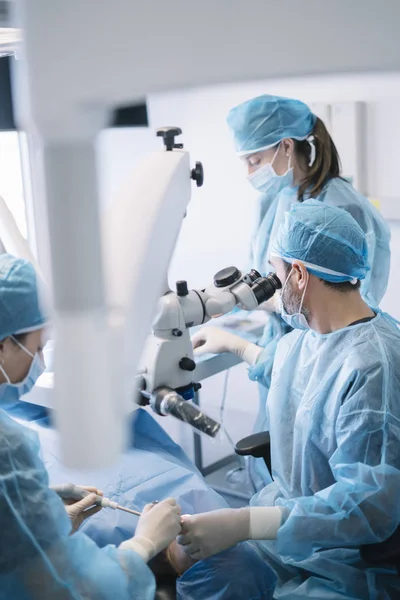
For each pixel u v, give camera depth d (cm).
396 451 146
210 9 63
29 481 115
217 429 136
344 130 289
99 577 118
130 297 89
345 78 73
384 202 292
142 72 63
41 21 61
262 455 187
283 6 63
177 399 140
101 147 65
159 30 63
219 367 232
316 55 64
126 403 77
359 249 158
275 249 165
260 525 151
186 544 150
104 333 67
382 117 282
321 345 167
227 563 152
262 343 242
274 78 67
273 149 222
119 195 111
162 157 121
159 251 104
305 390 166
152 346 146
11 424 120
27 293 121
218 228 341
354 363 152
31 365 128
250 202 327
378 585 148
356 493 144
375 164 290
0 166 219
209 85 68
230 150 324
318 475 161
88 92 63
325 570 152
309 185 223
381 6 63
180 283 151
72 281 64
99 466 69
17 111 71
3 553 112
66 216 64
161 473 175
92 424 68
